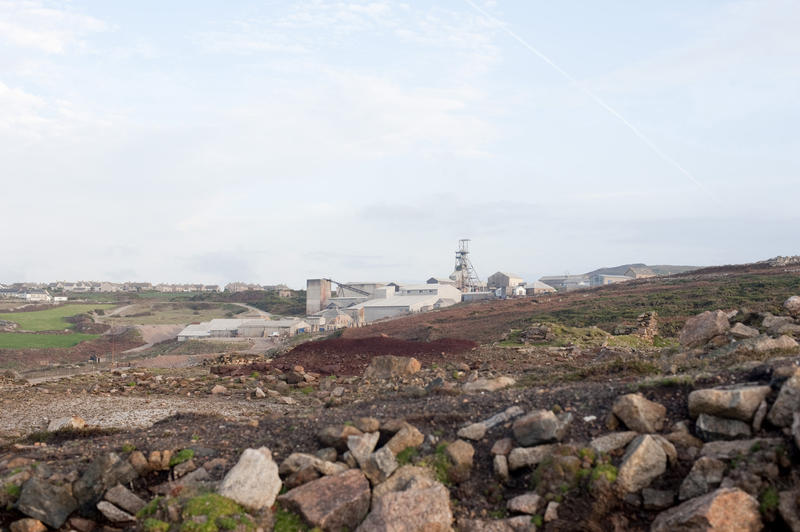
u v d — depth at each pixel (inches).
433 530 318.7
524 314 2251.5
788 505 286.0
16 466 401.1
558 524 317.4
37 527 351.6
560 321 1907.0
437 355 1203.2
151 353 3454.7
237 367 1171.3
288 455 406.6
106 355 3484.3
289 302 6855.3
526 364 993.5
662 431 363.9
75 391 893.8
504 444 378.3
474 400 479.5
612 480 324.5
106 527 358.6
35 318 5324.8
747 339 565.6
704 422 351.3
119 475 384.2
